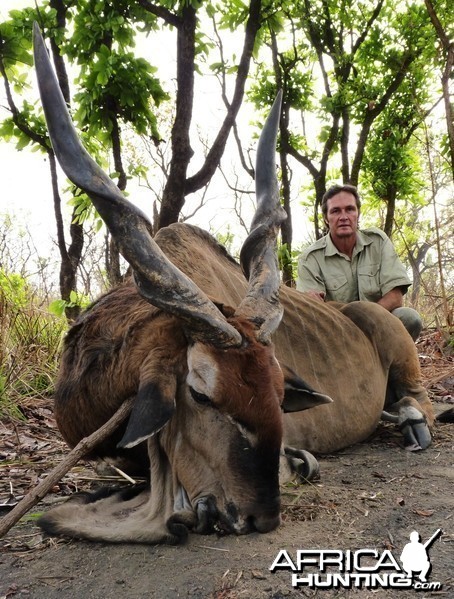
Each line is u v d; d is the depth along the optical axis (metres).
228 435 1.28
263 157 1.65
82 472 1.81
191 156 3.13
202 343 1.28
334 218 2.58
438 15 4.11
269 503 1.28
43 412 2.48
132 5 3.27
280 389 1.33
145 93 3.32
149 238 1.30
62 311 3.06
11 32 3.32
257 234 1.53
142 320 1.41
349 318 2.23
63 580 1.20
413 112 4.39
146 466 1.53
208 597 1.11
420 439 2.00
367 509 1.48
